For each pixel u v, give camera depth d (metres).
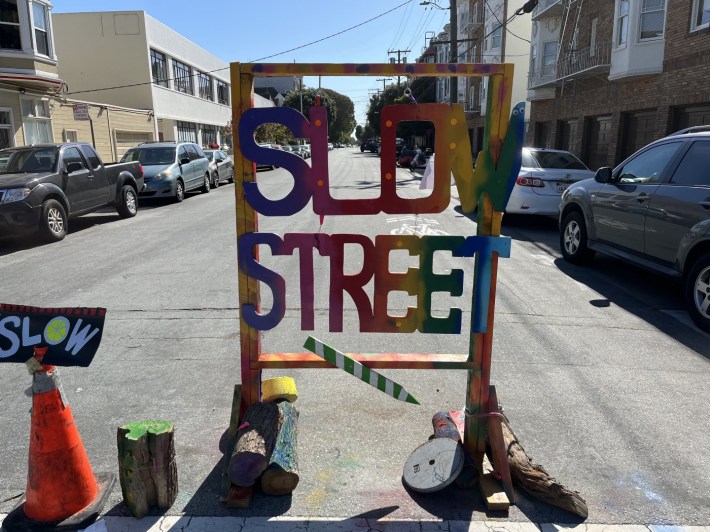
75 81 29.16
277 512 2.80
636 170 6.75
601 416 3.73
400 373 4.42
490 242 2.87
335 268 2.96
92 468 3.16
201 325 5.47
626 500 2.90
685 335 5.25
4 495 2.94
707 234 5.24
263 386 3.48
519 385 4.18
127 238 10.36
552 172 10.98
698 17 14.43
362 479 3.06
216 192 19.81
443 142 2.82
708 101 14.02
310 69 2.76
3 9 17.02
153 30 30.14
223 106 45.66
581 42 21.73
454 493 2.96
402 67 2.76
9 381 4.32
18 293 6.61
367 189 19.78
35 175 9.85
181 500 2.88
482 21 39.44
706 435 3.51
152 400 3.95
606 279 7.28
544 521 2.74
